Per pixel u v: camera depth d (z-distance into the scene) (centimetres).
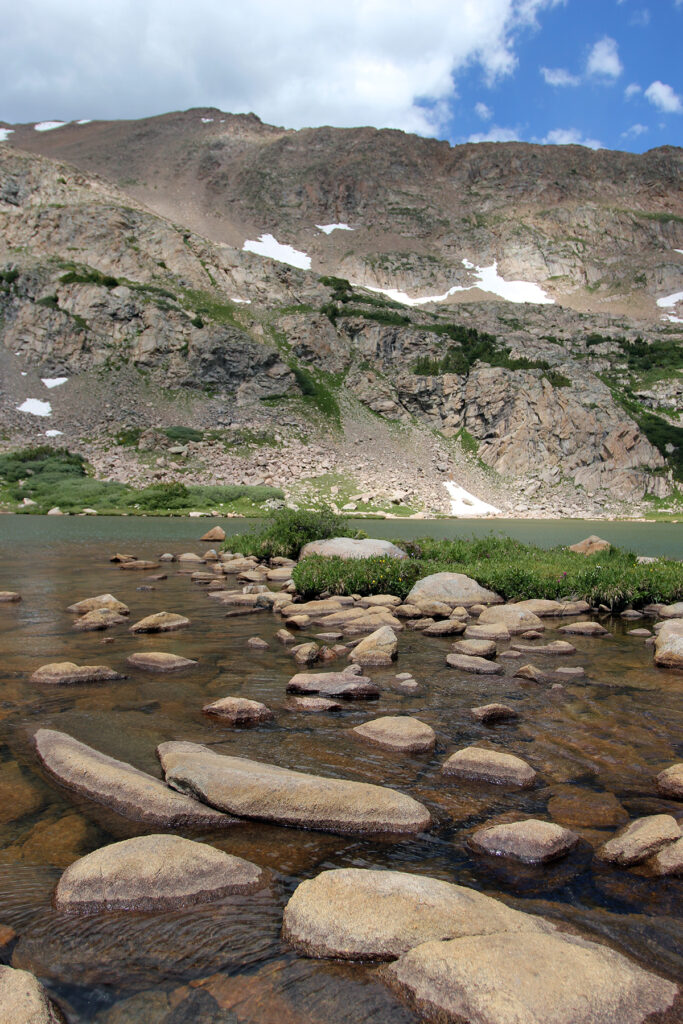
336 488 7806
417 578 1648
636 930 347
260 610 1420
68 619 1249
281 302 12012
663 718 729
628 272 17688
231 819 468
